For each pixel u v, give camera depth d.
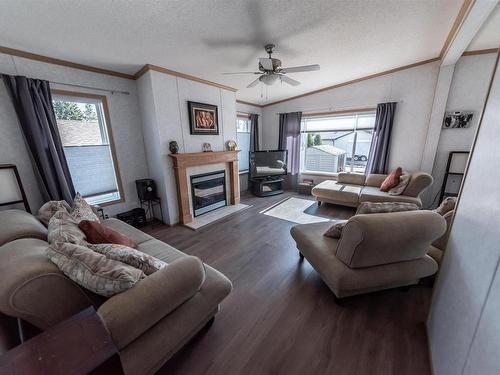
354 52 2.95
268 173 5.20
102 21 1.83
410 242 1.46
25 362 0.55
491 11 1.91
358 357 1.31
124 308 0.93
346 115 4.75
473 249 0.96
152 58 2.66
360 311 1.66
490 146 0.92
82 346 0.59
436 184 3.83
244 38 2.33
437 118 3.59
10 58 2.21
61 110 2.67
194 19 1.93
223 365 1.28
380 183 4.08
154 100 2.97
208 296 1.32
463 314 0.95
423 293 1.84
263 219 3.64
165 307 1.05
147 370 0.99
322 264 1.70
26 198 2.25
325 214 3.83
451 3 1.98
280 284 1.99
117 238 1.57
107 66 2.81
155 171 3.39
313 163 5.51
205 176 3.84
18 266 0.92
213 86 3.78
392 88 3.96
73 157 2.82
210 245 2.79
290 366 1.26
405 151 4.02
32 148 2.34
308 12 1.99
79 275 0.95
